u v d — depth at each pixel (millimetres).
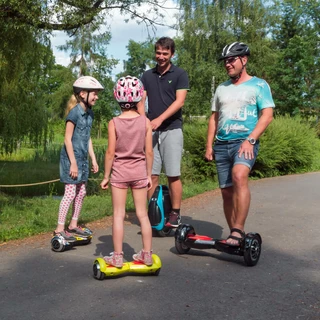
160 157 7078
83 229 6414
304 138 16906
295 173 16984
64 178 6270
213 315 4074
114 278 4965
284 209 9125
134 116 5000
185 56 32438
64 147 6316
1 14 8875
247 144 5516
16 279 4938
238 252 5422
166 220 6867
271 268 5422
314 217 8375
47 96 15742
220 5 32188
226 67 5770
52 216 8078
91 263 5496
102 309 4168
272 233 7164
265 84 5703
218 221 8039
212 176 14234
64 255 5820
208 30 31719
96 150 15375
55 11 9180
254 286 4797
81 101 6387
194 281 4910
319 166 18312
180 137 7008
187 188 12031
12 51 11531
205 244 5633
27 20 9141
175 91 6953
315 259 5836
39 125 14523
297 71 41719
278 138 15711
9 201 10047
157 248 6246
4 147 14211
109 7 11281
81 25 10297
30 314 4062
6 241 6590
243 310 4191
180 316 4043
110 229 7289
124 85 4965
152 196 6840
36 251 5992
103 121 36281
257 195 10969
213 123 6086
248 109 5707
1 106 13234
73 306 4230
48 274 5094
